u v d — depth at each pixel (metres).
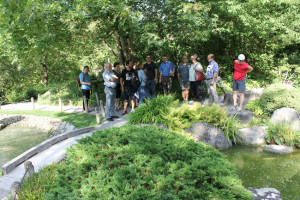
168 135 3.67
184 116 6.17
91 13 7.00
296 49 11.41
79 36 10.39
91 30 8.19
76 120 8.74
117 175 2.50
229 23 9.49
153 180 2.52
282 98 6.27
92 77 15.64
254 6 8.70
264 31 9.34
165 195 2.32
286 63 10.73
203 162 2.78
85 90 9.77
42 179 3.27
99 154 3.06
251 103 7.11
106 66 7.43
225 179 2.51
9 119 11.16
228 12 8.49
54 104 13.94
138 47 11.64
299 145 5.36
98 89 13.10
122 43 11.45
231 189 2.44
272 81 10.09
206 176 2.56
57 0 6.90
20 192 2.96
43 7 6.54
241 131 5.83
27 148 7.11
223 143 5.54
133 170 2.59
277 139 5.58
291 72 10.70
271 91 6.54
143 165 2.81
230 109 6.98
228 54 11.27
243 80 6.63
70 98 14.31
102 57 17.25
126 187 2.31
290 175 4.01
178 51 11.12
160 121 5.94
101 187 2.38
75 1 6.61
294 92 6.34
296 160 4.65
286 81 10.23
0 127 10.25
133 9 7.50
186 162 2.93
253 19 8.59
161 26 8.88
